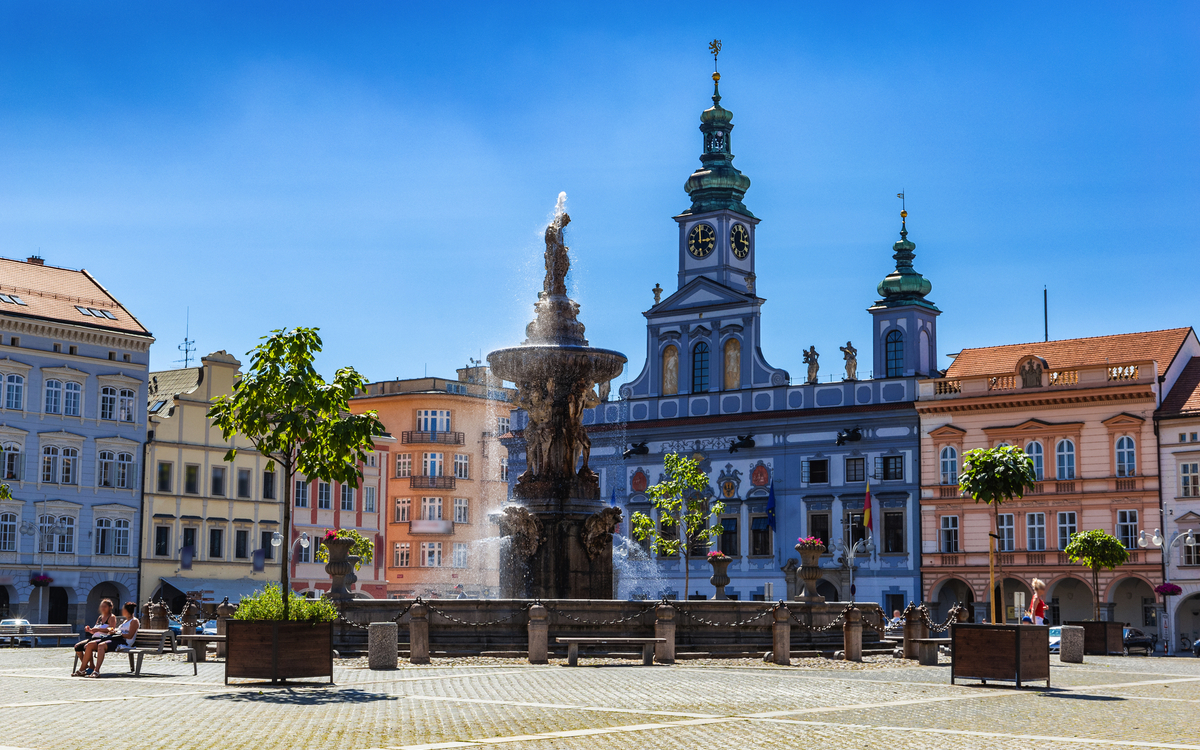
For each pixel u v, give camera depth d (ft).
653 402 302.25
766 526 287.07
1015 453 135.13
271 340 87.56
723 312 295.89
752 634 116.06
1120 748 55.26
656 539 251.60
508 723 60.34
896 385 275.59
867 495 272.51
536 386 123.54
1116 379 252.21
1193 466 243.81
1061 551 254.27
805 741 55.57
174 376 307.17
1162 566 244.22
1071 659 130.41
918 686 85.30
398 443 342.64
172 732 56.85
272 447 87.35
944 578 265.75
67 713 64.18
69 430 264.31
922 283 292.61
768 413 287.07
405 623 108.99
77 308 270.05
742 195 309.63
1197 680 104.78
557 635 108.37
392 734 56.34
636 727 59.21
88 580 264.52
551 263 128.06
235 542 289.74
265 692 75.46
